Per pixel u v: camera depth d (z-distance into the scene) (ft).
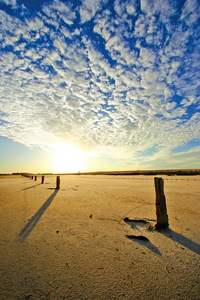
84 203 25.27
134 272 8.24
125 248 10.84
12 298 6.50
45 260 9.34
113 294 6.75
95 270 8.42
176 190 40.19
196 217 17.38
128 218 16.60
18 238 12.39
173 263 9.03
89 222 16.17
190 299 6.43
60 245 11.25
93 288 7.11
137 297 6.57
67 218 17.52
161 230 13.83
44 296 6.62
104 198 29.63
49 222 16.20
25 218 17.57
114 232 13.62
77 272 8.24
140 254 10.05
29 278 7.76
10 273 8.11
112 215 18.43
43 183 72.90
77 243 11.58
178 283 7.41
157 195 14.66
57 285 7.30
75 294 6.75
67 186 56.29
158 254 10.03
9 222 16.22
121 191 39.65
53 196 33.06
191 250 10.45
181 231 13.58
